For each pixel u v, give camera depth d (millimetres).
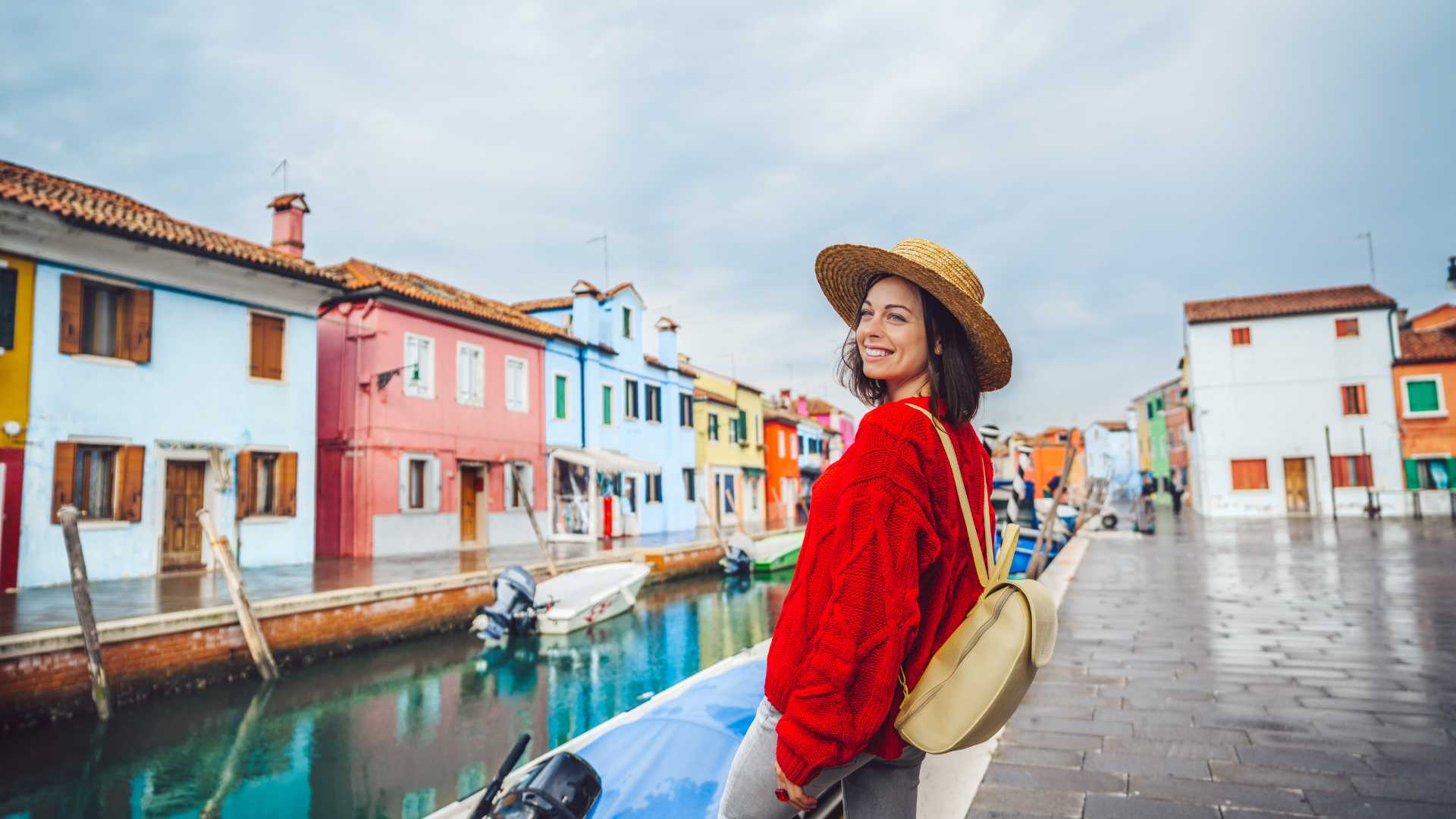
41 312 13250
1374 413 34125
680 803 2922
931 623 1275
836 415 62375
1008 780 3859
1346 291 36938
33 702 8055
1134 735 4516
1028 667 1174
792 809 1374
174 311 15281
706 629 14656
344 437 20000
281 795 6918
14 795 6828
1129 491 63719
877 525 1186
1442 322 41906
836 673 1139
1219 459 35875
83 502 13891
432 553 20516
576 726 8898
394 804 6730
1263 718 4781
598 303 29891
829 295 1701
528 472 24859
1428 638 7078
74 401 13633
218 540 10242
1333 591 10258
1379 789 3664
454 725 8953
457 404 22266
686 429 35188
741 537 22484
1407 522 26938
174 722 8695
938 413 1406
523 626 13359
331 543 19906
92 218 13445
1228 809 3484
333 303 20422
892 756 1293
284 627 10828
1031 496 12898
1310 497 34656
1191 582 11508
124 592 12031
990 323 1409
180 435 15234
